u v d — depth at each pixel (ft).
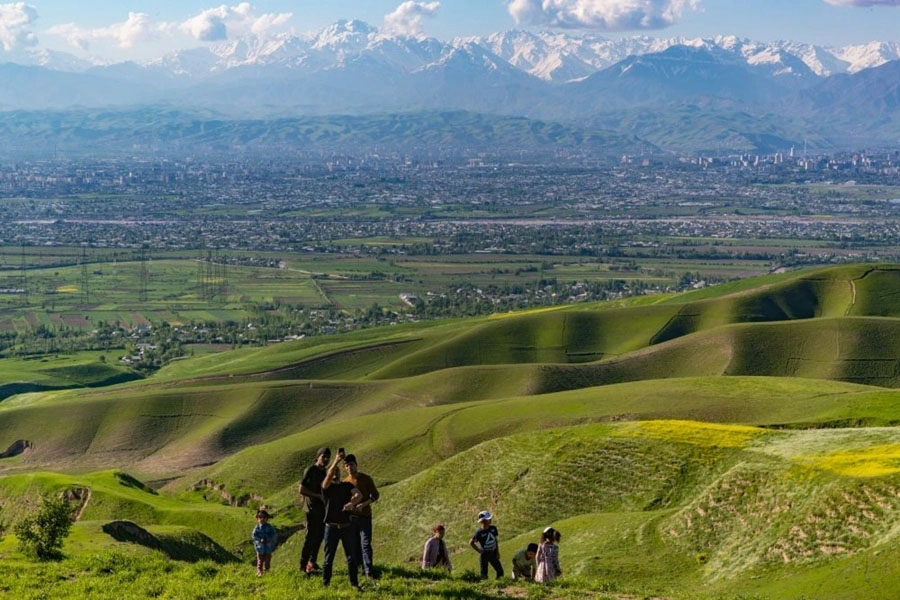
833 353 571.69
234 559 292.61
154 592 122.62
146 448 535.60
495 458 300.20
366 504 122.01
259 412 549.13
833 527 179.73
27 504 355.36
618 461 270.67
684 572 192.34
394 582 123.54
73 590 122.93
